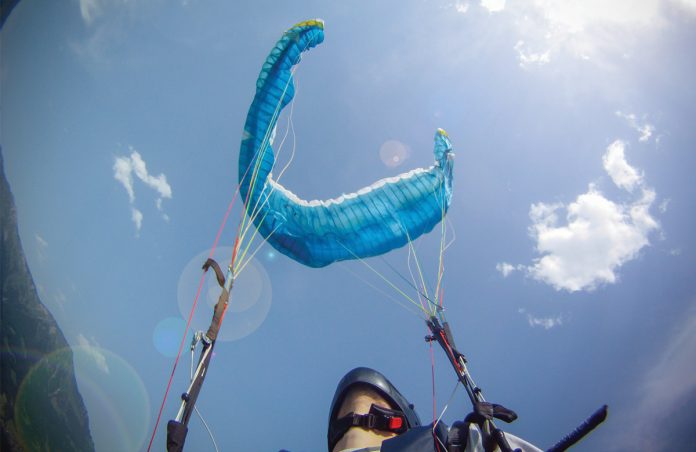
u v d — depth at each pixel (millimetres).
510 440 2195
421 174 6402
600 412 1559
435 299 3896
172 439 2330
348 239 6332
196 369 2775
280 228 6297
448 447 2076
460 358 3143
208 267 3287
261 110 6211
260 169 5895
